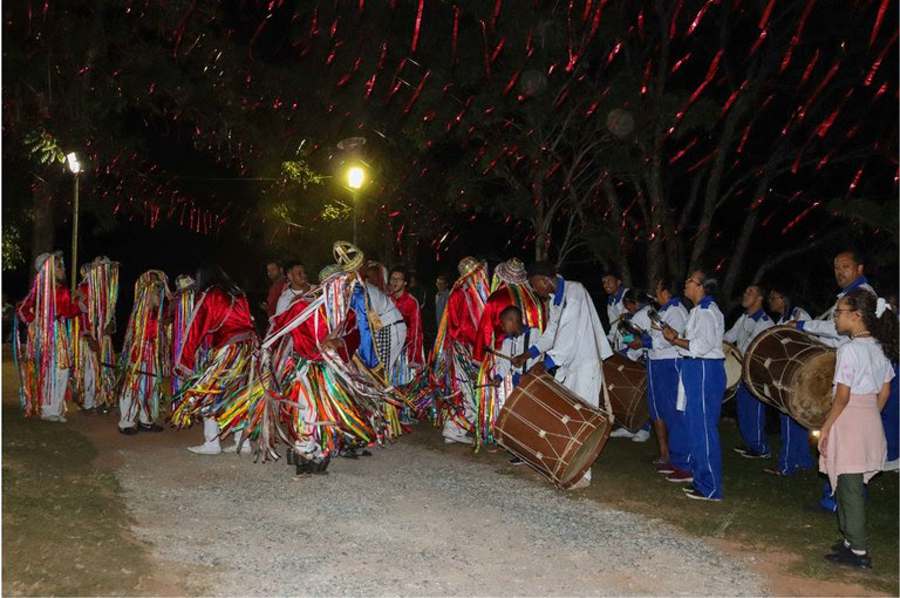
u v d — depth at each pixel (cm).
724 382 744
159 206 2069
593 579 546
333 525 637
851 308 584
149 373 949
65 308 980
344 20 1553
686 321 803
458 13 1386
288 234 2047
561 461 725
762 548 614
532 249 2045
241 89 1758
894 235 1364
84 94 1552
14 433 866
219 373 822
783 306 943
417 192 1852
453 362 940
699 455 736
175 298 929
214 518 644
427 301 1931
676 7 1411
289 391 777
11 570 498
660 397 817
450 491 743
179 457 839
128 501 673
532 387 745
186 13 1565
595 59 1647
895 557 602
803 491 781
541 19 1338
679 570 566
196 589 504
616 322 1016
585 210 1783
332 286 775
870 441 576
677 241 1766
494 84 1424
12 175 1731
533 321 847
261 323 1848
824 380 729
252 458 845
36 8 1473
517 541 614
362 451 884
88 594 480
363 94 1631
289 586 518
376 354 819
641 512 697
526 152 1488
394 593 513
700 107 1415
